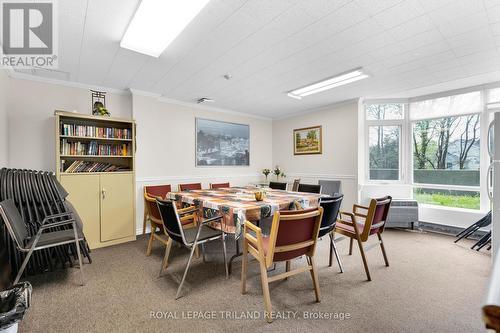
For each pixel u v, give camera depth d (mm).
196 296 1964
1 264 2023
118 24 2045
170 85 3623
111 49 2482
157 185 4094
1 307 1392
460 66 2947
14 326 1306
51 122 3291
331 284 2160
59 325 1600
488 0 1765
